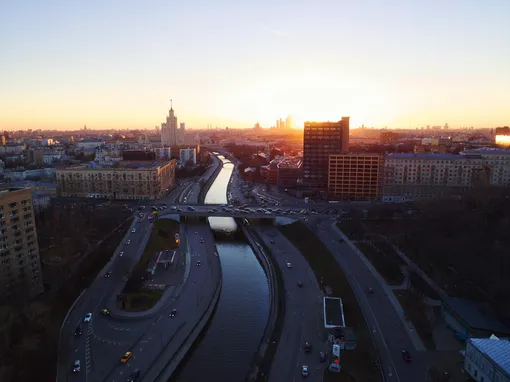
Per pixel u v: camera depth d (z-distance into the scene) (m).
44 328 146.75
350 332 146.62
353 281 191.38
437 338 144.38
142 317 160.75
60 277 191.25
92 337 146.25
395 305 168.62
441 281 185.38
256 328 164.75
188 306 171.50
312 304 174.12
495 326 139.00
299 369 128.38
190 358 144.50
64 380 122.56
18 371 123.12
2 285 158.75
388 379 121.62
